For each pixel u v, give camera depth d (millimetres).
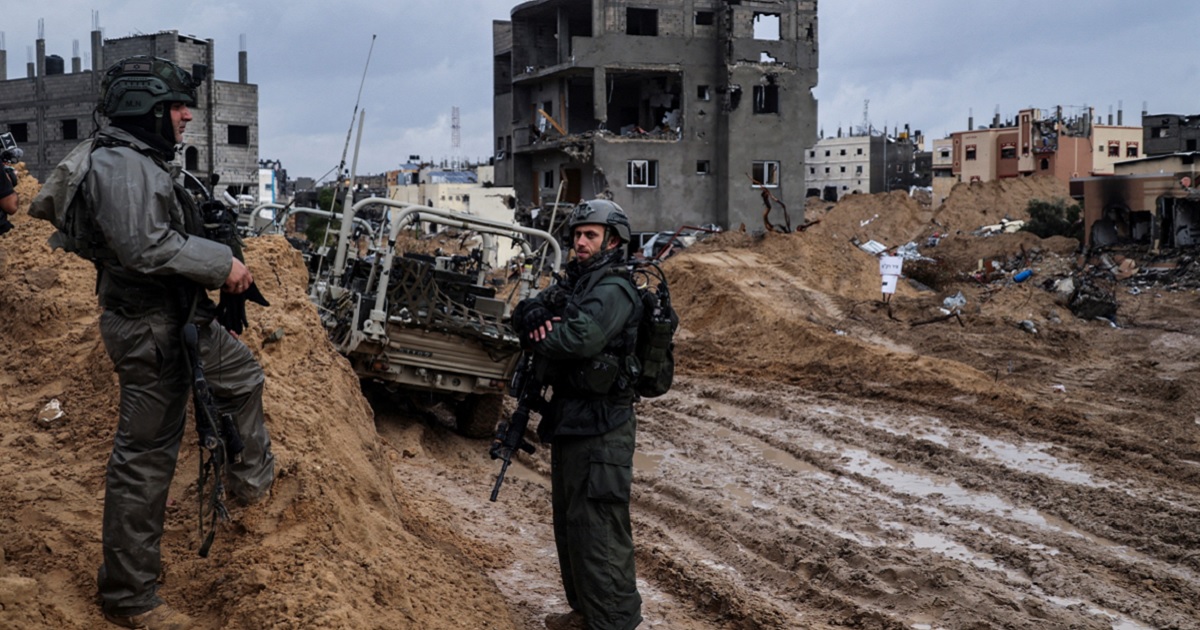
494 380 11781
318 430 6613
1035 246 42188
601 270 5375
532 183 58281
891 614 7195
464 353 11594
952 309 24125
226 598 4754
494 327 11789
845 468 11586
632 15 55656
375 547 5703
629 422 5492
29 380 7270
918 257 38938
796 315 22172
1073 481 11078
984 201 59812
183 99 4266
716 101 53906
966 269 37500
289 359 7793
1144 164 40500
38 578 4758
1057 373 18047
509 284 21312
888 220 56844
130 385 4320
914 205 59000
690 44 53469
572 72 53531
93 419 6586
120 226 4027
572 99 56219
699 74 53688
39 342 7773
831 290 26547
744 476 11109
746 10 53250
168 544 5195
